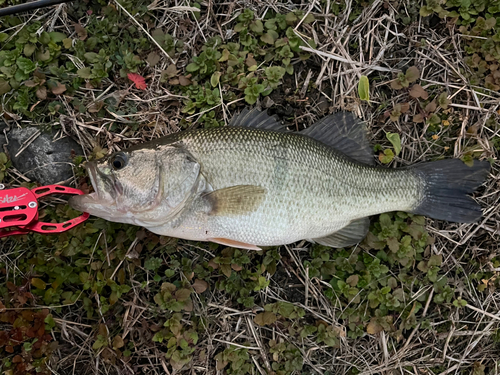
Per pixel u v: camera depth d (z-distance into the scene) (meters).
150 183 0.41
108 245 0.46
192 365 0.47
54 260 0.45
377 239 0.48
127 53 0.46
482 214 0.47
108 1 0.47
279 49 0.48
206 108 0.47
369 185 0.44
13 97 0.45
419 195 0.46
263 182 0.42
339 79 0.49
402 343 0.49
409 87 0.49
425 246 0.49
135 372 0.46
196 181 0.41
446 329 0.49
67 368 0.46
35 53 0.46
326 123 0.46
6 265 0.45
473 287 0.49
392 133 0.48
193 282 0.47
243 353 0.47
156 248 0.47
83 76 0.46
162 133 0.47
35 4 0.42
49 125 0.45
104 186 0.41
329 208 0.43
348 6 0.49
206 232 0.42
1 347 0.45
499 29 0.48
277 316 0.48
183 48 0.48
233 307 0.48
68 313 0.46
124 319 0.46
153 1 0.47
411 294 0.48
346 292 0.47
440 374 0.49
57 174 0.45
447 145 0.49
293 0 0.49
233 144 0.42
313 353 0.49
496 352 0.49
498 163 0.49
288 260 0.49
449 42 0.49
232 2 0.48
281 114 0.49
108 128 0.47
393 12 0.49
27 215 0.41
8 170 0.45
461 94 0.49
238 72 0.48
